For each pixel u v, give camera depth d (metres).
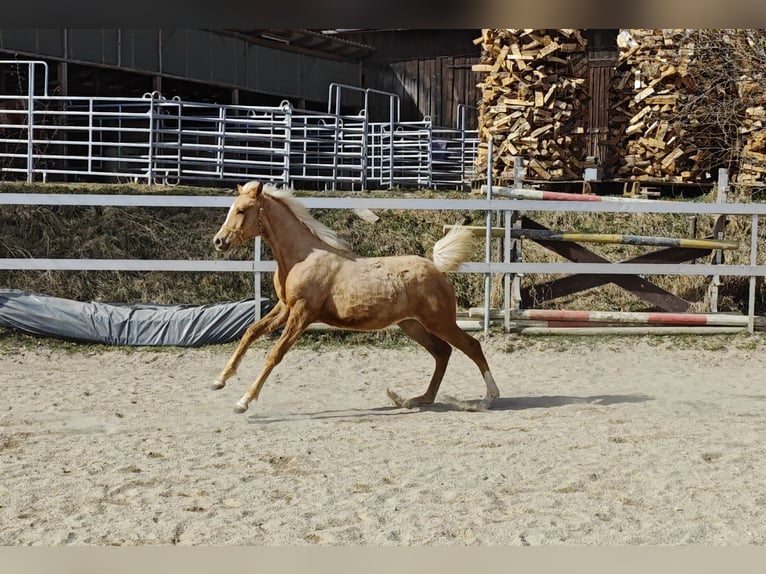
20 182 12.77
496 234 11.50
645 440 6.48
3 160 15.52
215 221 12.65
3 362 9.91
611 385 9.03
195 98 21.17
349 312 7.43
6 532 4.53
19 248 11.88
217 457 6.00
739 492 5.23
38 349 10.45
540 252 12.91
